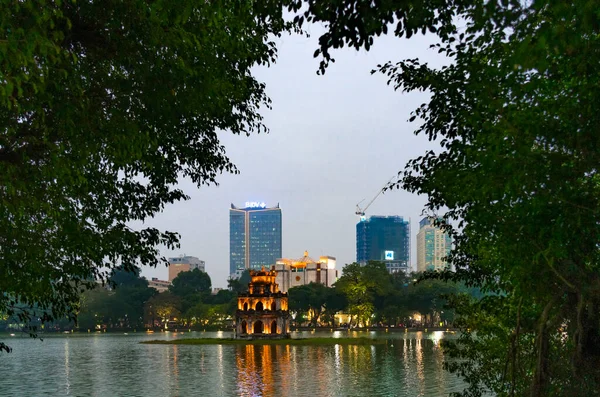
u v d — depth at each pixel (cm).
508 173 1483
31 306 2003
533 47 1063
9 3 1361
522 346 2505
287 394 5750
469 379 2742
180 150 2536
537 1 1029
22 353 12038
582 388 1841
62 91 1658
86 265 2119
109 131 1808
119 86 1850
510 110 1458
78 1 1683
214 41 2067
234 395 5766
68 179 1777
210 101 2230
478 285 2577
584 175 1471
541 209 1481
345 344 13000
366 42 1462
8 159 1672
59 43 1655
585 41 1222
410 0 1365
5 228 1745
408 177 2355
